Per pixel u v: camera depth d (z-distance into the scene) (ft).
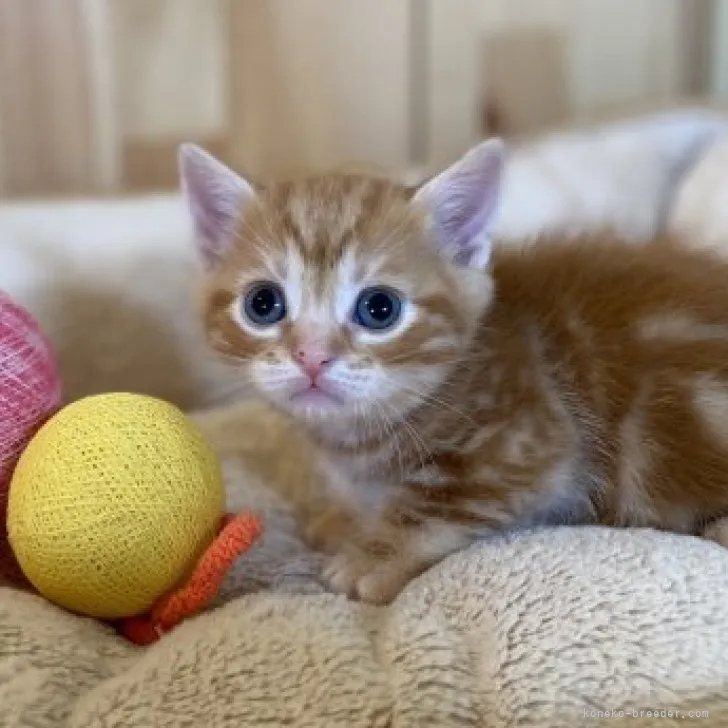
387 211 1.05
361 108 1.73
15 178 1.66
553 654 0.85
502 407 1.05
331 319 1.01
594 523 1.10
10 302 1.01
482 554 0.97
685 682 0.84
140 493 0.90
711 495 1.07
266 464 1.25
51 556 0.90
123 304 1.40
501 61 1.74
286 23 1.68
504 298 1.12
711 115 1.58
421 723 0.82
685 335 1.09
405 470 1.07
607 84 1.76
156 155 1.69
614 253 1.18
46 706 0.84
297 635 0.88
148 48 1.65
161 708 0.83
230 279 1.06
